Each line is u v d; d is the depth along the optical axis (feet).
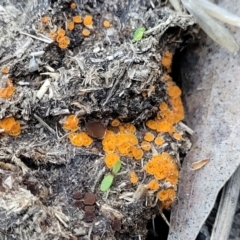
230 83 0.35
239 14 0.36
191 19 0.35
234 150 0.34
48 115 0.33
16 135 0.33
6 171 0.31
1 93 0.32
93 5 0.35
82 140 0.33
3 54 0.32
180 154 0.35
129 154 0.33
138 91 0.33
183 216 0.34
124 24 0.35
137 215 0.33
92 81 0.32
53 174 0.33
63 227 0.31
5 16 0.33
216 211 0.36
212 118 0.35
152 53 0.33
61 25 0.33
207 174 0.34
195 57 0.38
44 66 0.33
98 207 0.32
